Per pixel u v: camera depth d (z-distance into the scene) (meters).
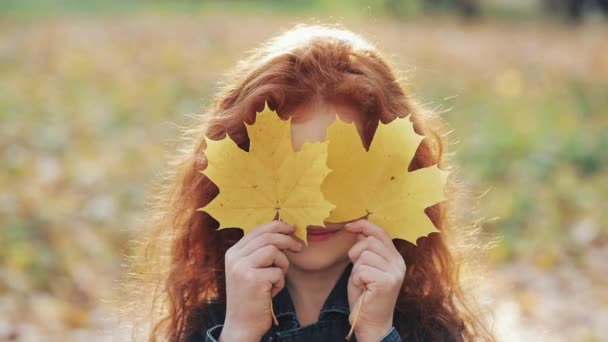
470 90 10.16
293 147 1.91
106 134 7.69
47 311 4.11
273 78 1.95
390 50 12.21
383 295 1.84
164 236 2.28
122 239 5.15
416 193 1.85
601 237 5.50
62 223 5.33
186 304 2.18
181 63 11.00
